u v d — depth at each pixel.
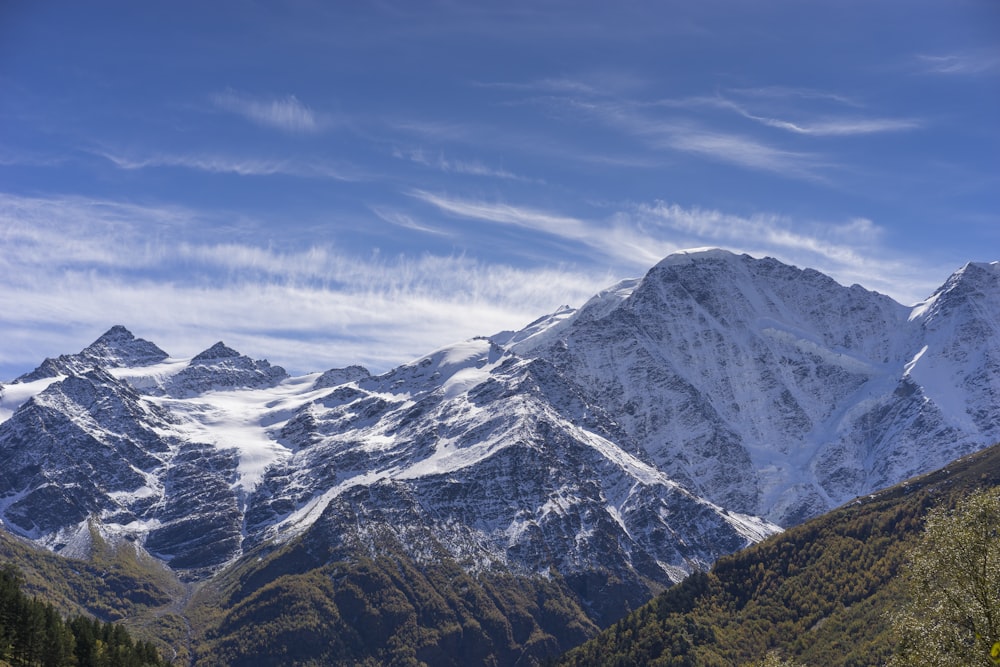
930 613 114.12
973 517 112.50
